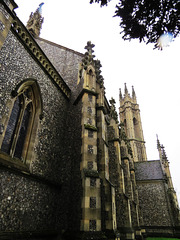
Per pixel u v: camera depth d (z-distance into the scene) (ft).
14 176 24.41
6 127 25.44
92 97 40.57
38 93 33.60
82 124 36.29
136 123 201.16
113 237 31.53
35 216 26.43
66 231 28.30
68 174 34.45
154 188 100.78
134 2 15.25
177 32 15.69
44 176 31.12
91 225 26.55
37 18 70.44
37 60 34.83
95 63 48.70
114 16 16.47
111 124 59.77
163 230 87.81
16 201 23.76
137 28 16.22
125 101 210.59
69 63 58.39
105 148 39.14
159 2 14.89
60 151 37.68
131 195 62.85
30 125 31.53
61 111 41.93
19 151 28.50
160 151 133.18
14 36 29.35
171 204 94.63
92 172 30.86
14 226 22.61
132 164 87.15
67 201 31.55
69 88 48.06
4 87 25.44
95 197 28.81
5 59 26.55
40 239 26.32
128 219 44.86
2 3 25.77
